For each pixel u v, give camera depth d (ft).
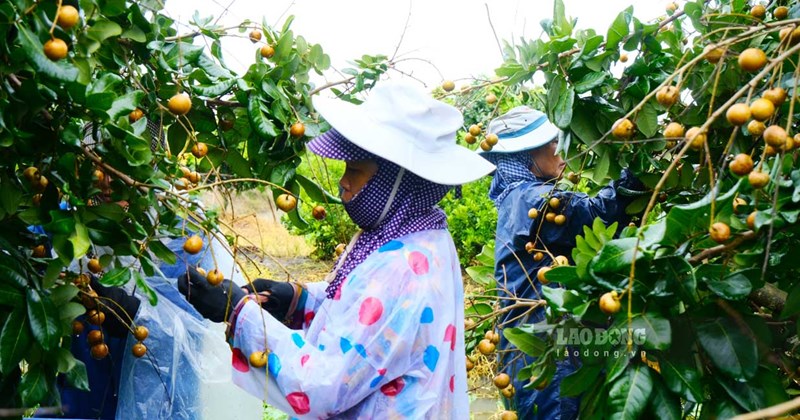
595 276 5.75
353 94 8.43
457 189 6.96
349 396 5.77
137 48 6.82
